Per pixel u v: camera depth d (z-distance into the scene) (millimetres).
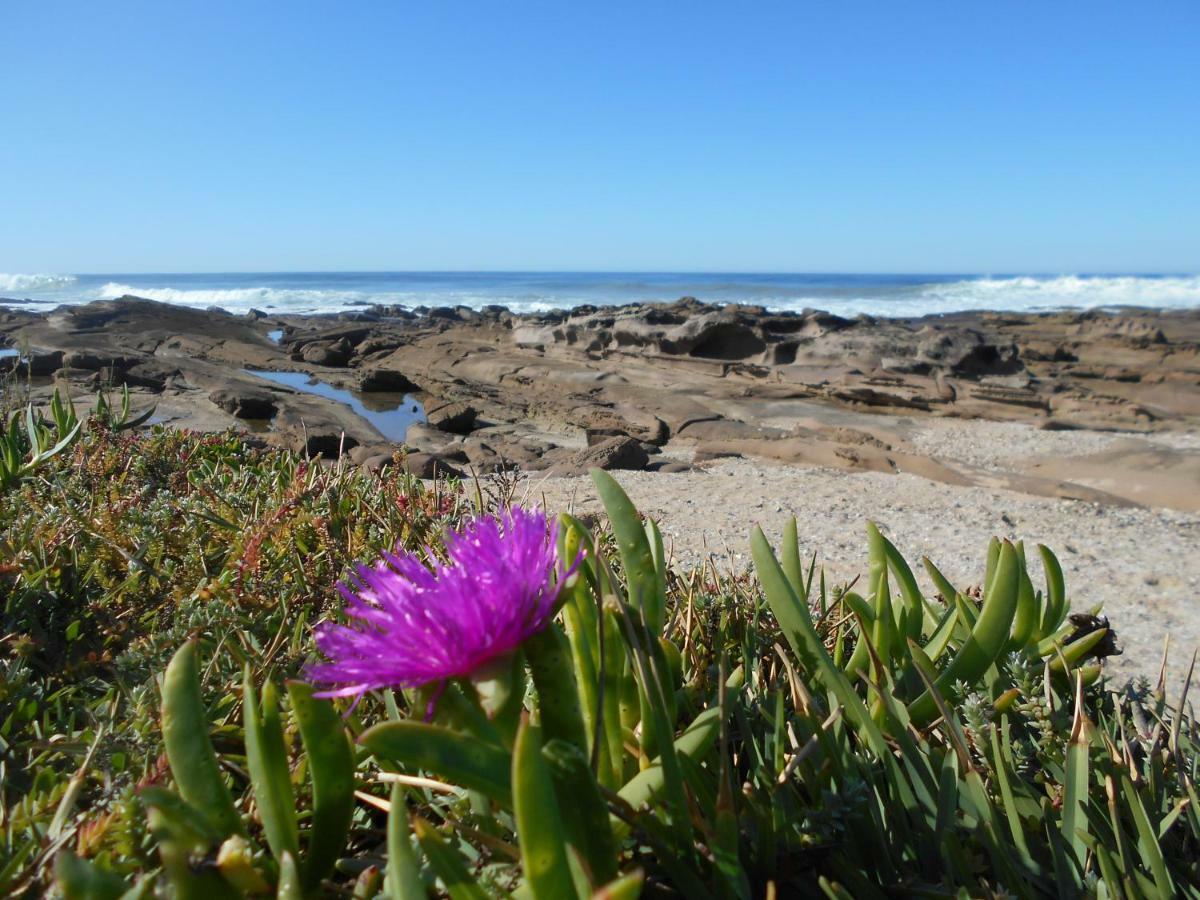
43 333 5855
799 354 4953
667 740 229
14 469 761
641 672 245
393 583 213
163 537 546
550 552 219
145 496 695
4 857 252
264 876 211
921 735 330
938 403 3836
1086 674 368
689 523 1410
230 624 404
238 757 300
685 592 460
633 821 225
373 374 5047
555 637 210
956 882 255
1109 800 273
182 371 4512
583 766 194
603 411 3738
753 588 479
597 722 226
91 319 6723
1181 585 1181
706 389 4238
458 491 637
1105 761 309
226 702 345
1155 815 289
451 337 6785
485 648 198
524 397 4355
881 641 363
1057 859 254
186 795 219
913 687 349
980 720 307
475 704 207
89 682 412
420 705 209
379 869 247
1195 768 325
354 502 620
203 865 191
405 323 9609
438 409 3512
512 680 199
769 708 325
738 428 3377
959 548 1349
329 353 6195
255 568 474
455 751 188
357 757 286
